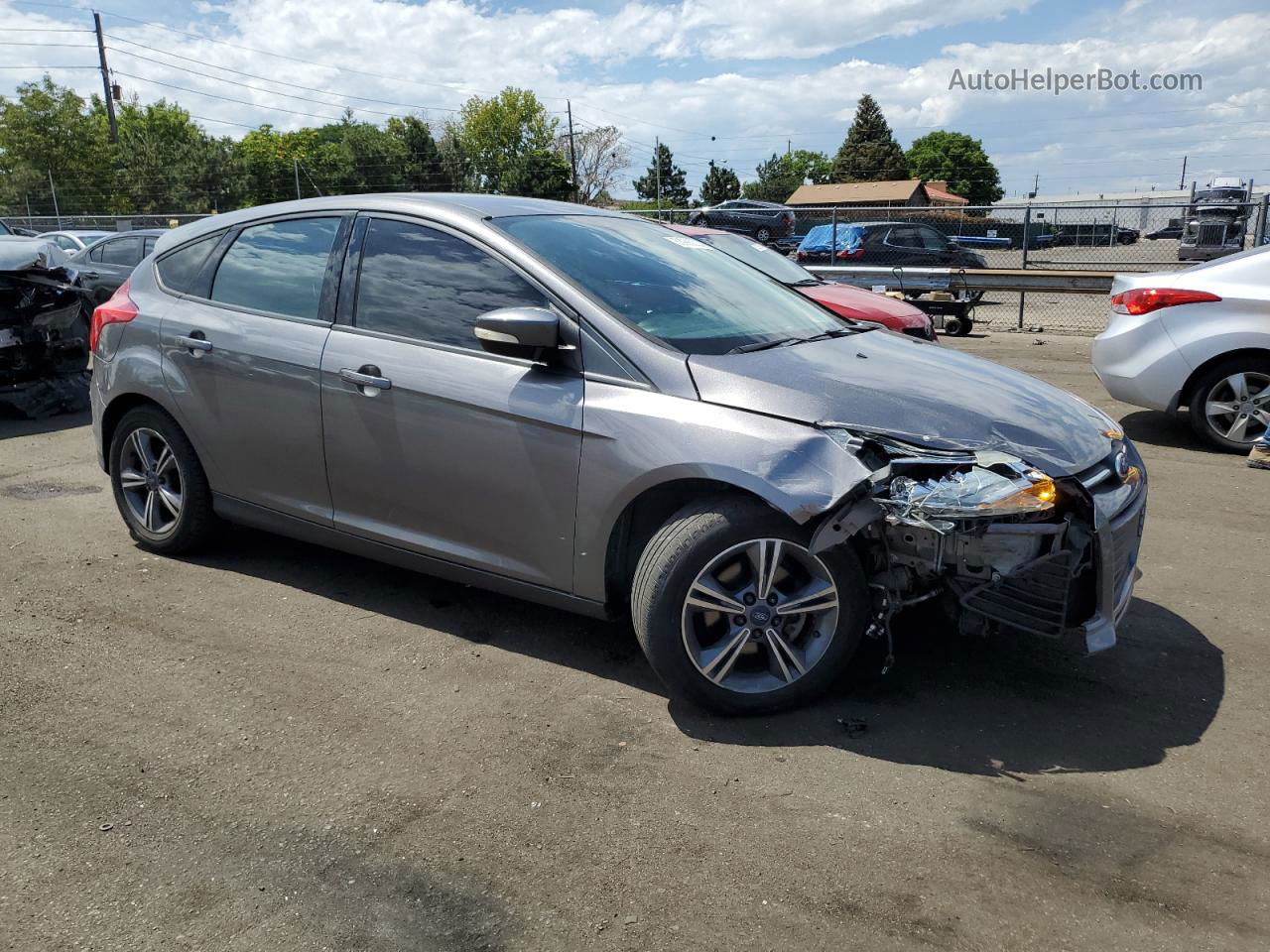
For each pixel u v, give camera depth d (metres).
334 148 79.19
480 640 3.74
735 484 2.91
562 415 3.22
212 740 3.02
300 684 3.38
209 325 4.12
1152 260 17.30
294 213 4.11
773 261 8.69
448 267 3.62
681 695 3.13
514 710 3.22
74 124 51.66
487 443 3.38
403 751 2.97
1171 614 4.01
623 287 3.51
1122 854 2.48
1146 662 3.56
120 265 13.21
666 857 2.48
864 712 3.19
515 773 2.85
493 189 90.12
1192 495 5.70
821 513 2.81
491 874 2.41
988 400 3.19
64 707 3.21
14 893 2.33
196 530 4.41
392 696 3.30
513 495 3.37
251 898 2.32
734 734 3.07
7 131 50.88
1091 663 3.55
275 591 4.19
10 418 8.00
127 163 54.81
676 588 3.01
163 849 2.50
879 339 3.91
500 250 3.51
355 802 2.70
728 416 3.01
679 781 2.81
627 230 4.12
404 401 3.54
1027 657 3.58
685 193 106.31
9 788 2.75
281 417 3.90
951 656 3.58
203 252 4.36
